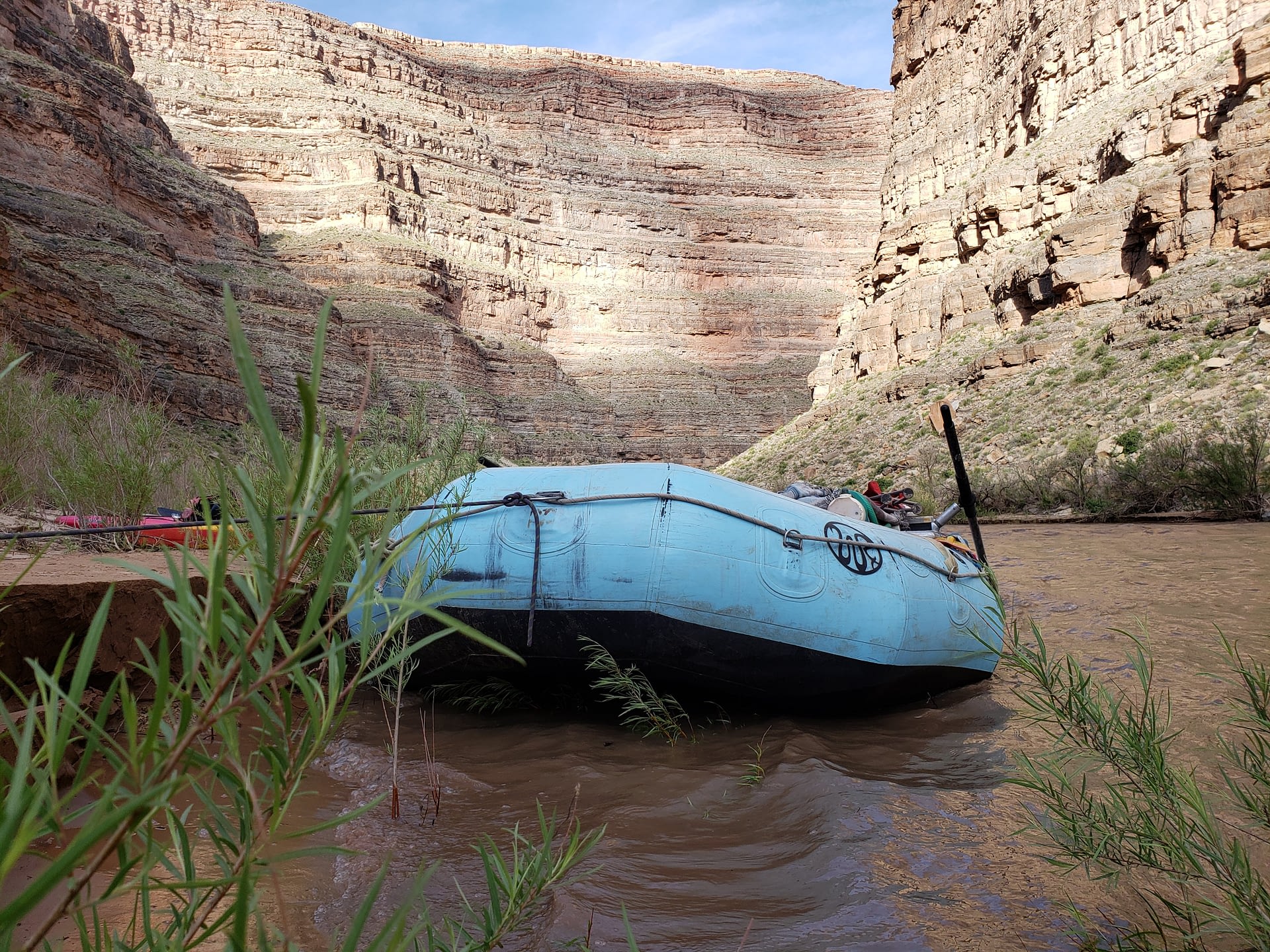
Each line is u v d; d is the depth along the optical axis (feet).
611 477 13.07
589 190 431.02
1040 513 61.36
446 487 13.00
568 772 10.60
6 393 18.42
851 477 121.08
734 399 372.79
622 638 12.32
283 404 134.82
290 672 2.04
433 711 13.76
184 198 206.59
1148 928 6.51
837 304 421.18
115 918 6.43
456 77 472.44
